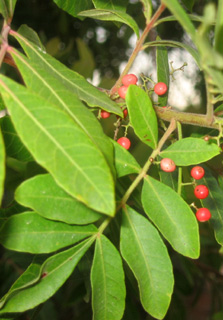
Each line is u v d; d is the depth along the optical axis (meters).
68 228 0.10
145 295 0.10
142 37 0.11
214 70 0.07
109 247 0.10
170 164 0.11
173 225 0.10
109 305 0.10
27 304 0.09
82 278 0.19
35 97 0.08
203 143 0.11
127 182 0.13
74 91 0.10
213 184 0.16
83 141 0.07
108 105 0.10
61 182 0.07
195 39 0.07
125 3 0.16
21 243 0.09
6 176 0.15
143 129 0.11
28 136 0.07
